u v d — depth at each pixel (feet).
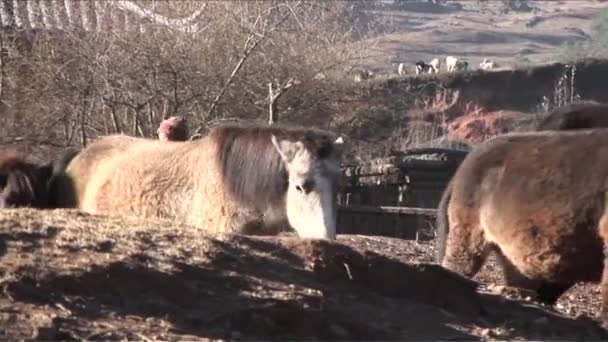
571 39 367.25
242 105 75.82
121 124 72.64
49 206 35.96
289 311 22.00
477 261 34.01
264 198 31.12
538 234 32.22
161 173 33.17
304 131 31.01
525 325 24.82
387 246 48.93
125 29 72.95
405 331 22.90
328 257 24.04
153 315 21.21
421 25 384.88
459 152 75.61
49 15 75.00
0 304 20.42
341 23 90.12
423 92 137.49
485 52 311.47
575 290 38.96
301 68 79.71
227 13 75.36
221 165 31.86
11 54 71.15
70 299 20.95
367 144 91.04
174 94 71.87
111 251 22.71
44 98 70.64
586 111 41.83
